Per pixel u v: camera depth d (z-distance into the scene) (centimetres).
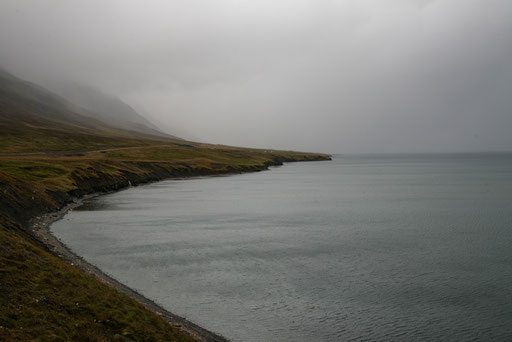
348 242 5966
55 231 6228
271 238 6219
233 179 19550
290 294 3788
